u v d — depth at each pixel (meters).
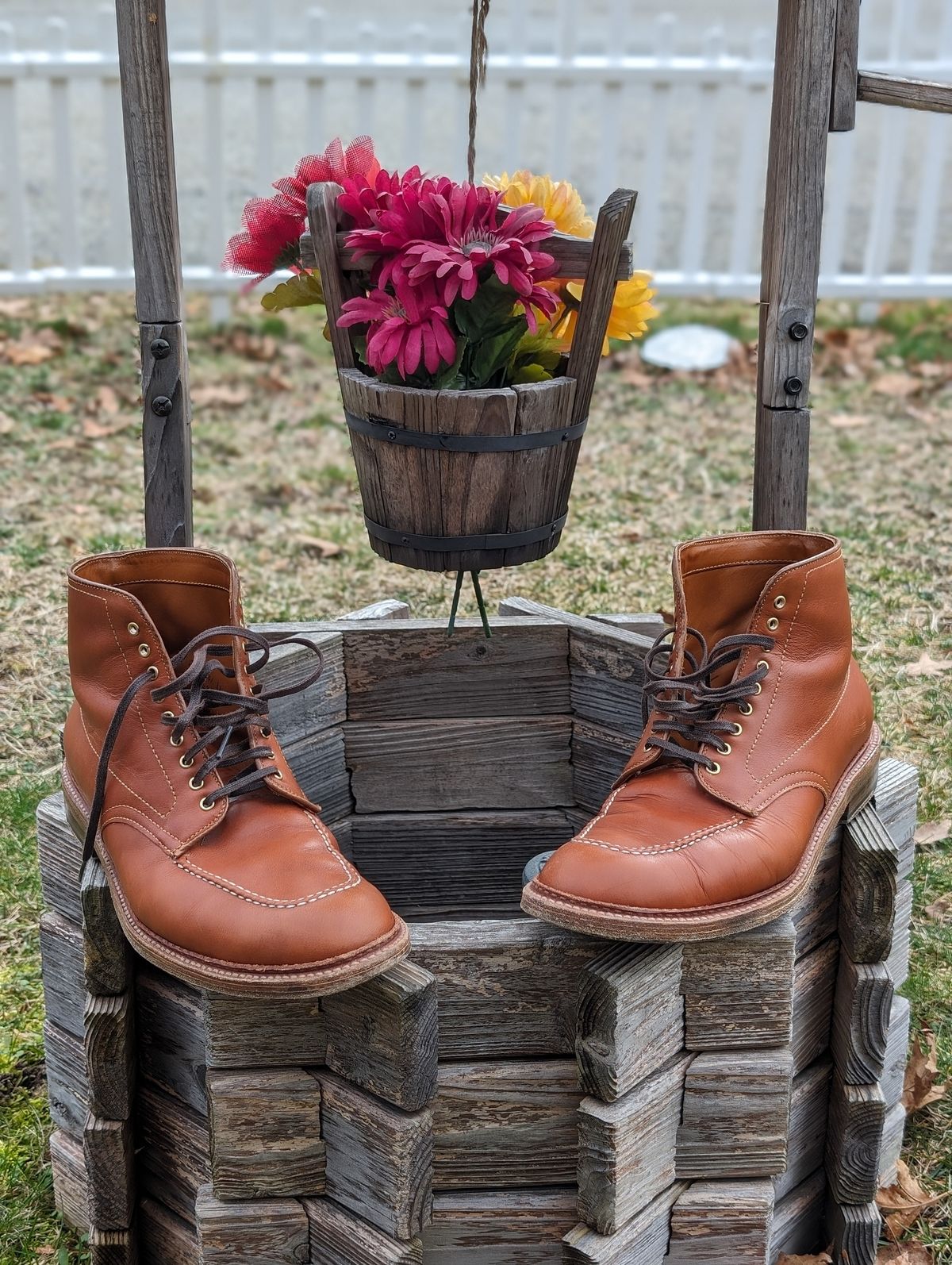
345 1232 1.19
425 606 2.88
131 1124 1.33
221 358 4.54
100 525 3.24
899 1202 1.56
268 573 3.05
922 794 2.32
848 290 4.86
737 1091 1.24
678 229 6.21
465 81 4.63
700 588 1.40
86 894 1.24
